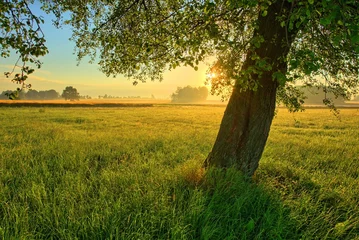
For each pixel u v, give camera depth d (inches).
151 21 186.4
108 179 179.0
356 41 67.4
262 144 191.6
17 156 254.1
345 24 68.8
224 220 126.7
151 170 207.9
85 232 112.3
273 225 126.8
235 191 157.2
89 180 184.4
